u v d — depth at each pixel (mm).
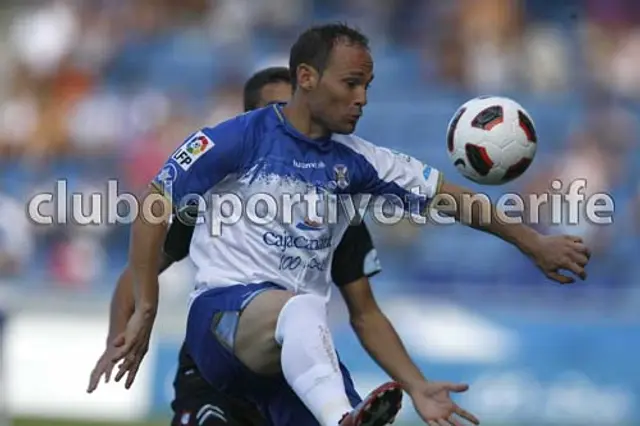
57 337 45219
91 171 55906
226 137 19906
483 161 20297
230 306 19547
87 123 57906
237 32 64125
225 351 19672
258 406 20703
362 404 17562
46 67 62312
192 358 21469
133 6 65562
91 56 62938
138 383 44312
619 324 44219
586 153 54562
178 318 45156
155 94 59375
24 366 45031
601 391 43625
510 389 43750
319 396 18312
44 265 51469
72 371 44906
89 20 64625
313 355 18500
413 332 44500
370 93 59281
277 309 19031
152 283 19969
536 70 59688
